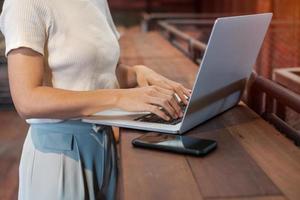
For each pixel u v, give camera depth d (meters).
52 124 1.10
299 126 1.18
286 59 2.77
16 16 0.95
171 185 0.78
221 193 0.75
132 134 1.02
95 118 1.03
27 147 1.14
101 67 1.09
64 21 1.02
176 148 0.91
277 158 0.89
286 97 1.08
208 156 0.90
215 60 0.93
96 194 1.16
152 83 1.21
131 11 8.23
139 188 0.77
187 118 0.98
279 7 3.32
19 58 0.94
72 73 1.05
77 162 1.11
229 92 1.14
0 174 2.87
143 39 3.45
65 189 1.10
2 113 4.05
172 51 2.62
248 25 1.00
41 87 0.95
